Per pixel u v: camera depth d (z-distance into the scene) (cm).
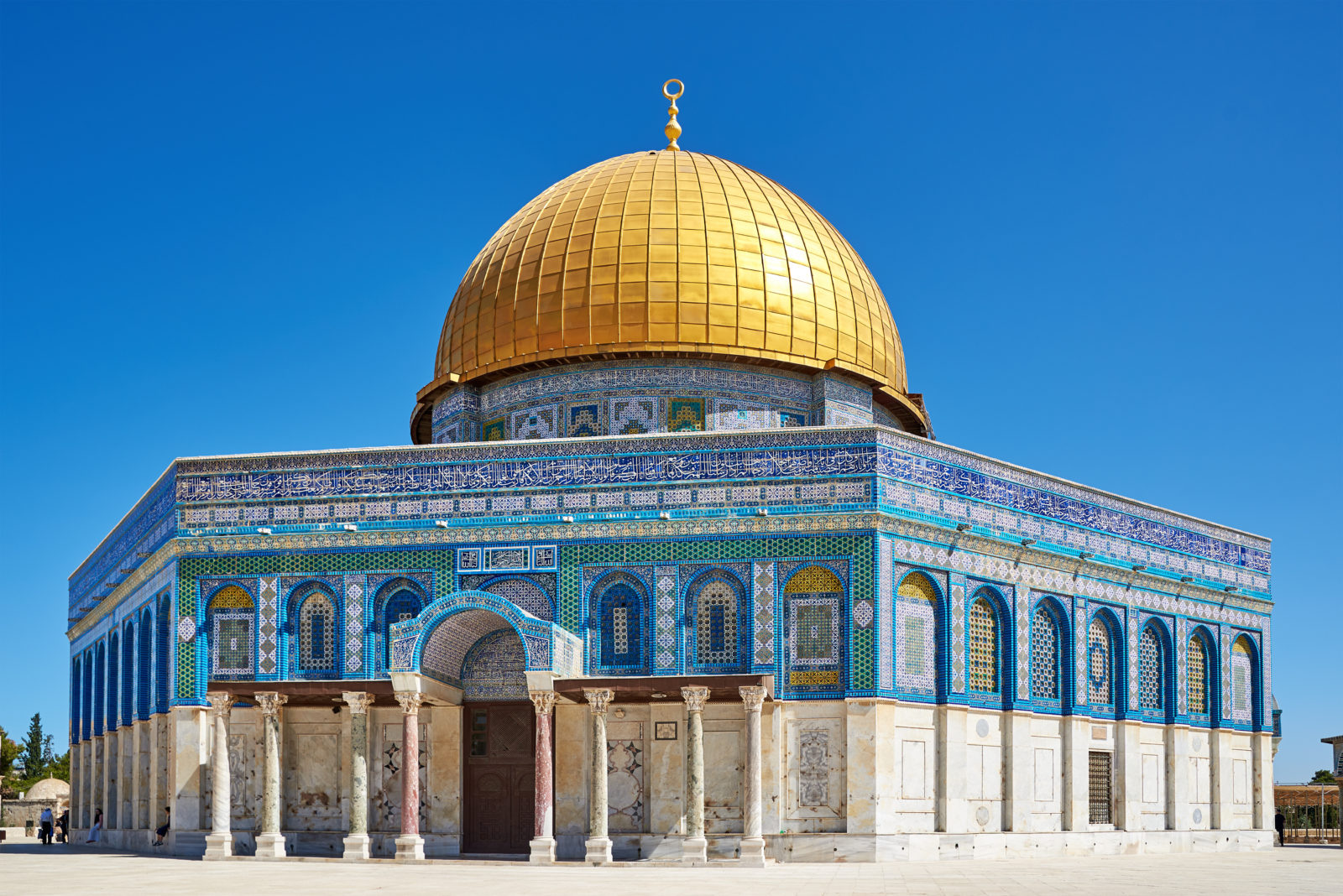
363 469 3200
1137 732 3541
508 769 3108
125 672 3788
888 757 2919
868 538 2967
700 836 2825
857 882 2328
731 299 3525
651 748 3017
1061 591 3388
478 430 3731
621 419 3506
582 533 3083
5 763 9869
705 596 3042
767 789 2933
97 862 3000
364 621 3141
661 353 3481
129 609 3766
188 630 3195
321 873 2545
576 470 3112
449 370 3803
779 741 2948
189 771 3156
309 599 3195
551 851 2833
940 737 3062
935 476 3114
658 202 3644
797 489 3017
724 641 3019
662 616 3025
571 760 3044
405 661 2889
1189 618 3772
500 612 2867
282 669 3152
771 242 3634
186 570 3216
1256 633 4012
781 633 2981
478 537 3122
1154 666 3672
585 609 3056
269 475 3234
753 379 3562
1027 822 3225
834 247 3800
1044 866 2858
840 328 3656
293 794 3136
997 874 2550
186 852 3130
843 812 2906
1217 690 3838
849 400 3650
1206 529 3872
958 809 3053
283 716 3159
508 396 3666
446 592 3119
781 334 3550
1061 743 3359
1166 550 3719
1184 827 3638
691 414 3506
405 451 3189
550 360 3528
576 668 3002
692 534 3044
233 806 3155
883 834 2884
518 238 3750
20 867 2773
